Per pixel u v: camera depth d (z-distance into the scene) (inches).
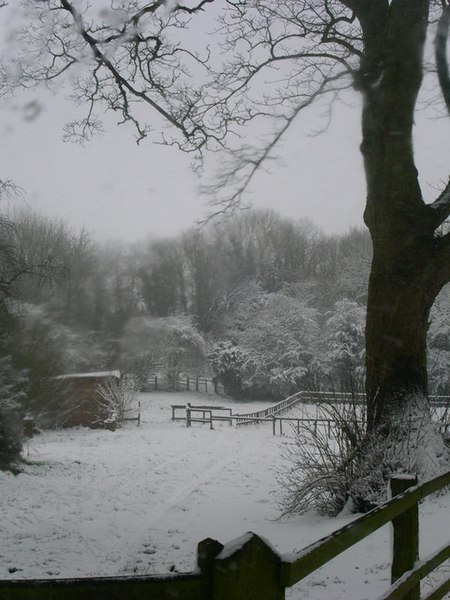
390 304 458.6
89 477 665.6
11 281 698.8
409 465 406.0
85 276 1609.3
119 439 1074.1
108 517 471.5
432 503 369.7
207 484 639.8
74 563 331.0
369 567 260.2
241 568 76.2
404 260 456.1
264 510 491.5
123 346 1715.1
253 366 1847.9
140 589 72.3
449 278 461.7
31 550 358.3
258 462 802.8
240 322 1951.3
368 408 456.1
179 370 2020.2
